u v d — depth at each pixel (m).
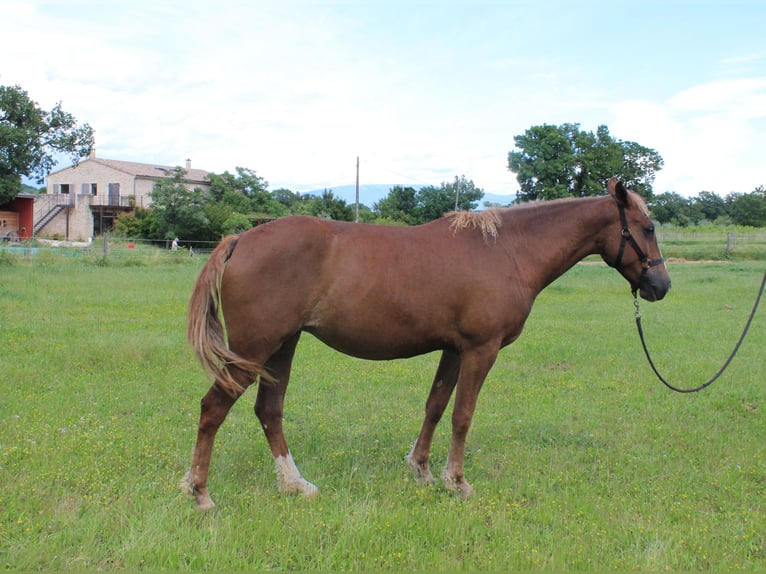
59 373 7.07
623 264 4.98
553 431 5.84
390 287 4.21
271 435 4.46
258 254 4.04
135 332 9.48
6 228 39.81
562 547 3.56
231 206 41.00
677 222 56.62
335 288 4.18
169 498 4.01
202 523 3.79
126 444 4.99
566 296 15.95
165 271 19.23
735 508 4.25
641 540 3.76
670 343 9.80
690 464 5.03
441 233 4.48
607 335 10.45
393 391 7.05
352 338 4.32
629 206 4.88
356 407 6.43
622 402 6.75
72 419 5.54
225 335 4.30
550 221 4.77
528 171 38.19
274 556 3.45
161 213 36.69
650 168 40.31
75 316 10.78
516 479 4.71
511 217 4.72
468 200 44.19
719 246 31.80
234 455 5.00
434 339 4.40
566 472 4.82
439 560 3.42
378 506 4.14
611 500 4.32
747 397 6.92
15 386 6.47
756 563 3.52
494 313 4.38
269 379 4.15
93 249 24.02
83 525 3.59
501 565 3.37
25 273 16.81
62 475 4.25
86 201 45.72
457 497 4.36
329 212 41.72
